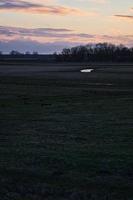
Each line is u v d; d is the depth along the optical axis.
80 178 9.73
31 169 10.50
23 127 17.89
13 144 13.96
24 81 55.00
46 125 18.53
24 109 25.19
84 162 11.27
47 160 11.52
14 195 8.51
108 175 10.06
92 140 14.78
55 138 15.20
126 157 11.91
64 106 27.09
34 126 18.19
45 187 9.02
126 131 16.70
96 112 23.61
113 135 15.80
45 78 61.97
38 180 9.54
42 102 29.84
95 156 12.04
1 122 19.50
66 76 67.06
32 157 11.91
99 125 18.42
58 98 33.19
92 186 9.14
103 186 9.15
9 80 57.00
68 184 9.25
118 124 18.69
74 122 19.47
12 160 11.52
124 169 10.58
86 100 31.56
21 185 9.15
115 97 34.16
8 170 10.38
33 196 8.45
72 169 10.55
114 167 10.76
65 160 11.51
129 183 9.40
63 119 20.56
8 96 34.44
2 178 9.66
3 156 12.05
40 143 14.18
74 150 12.93
